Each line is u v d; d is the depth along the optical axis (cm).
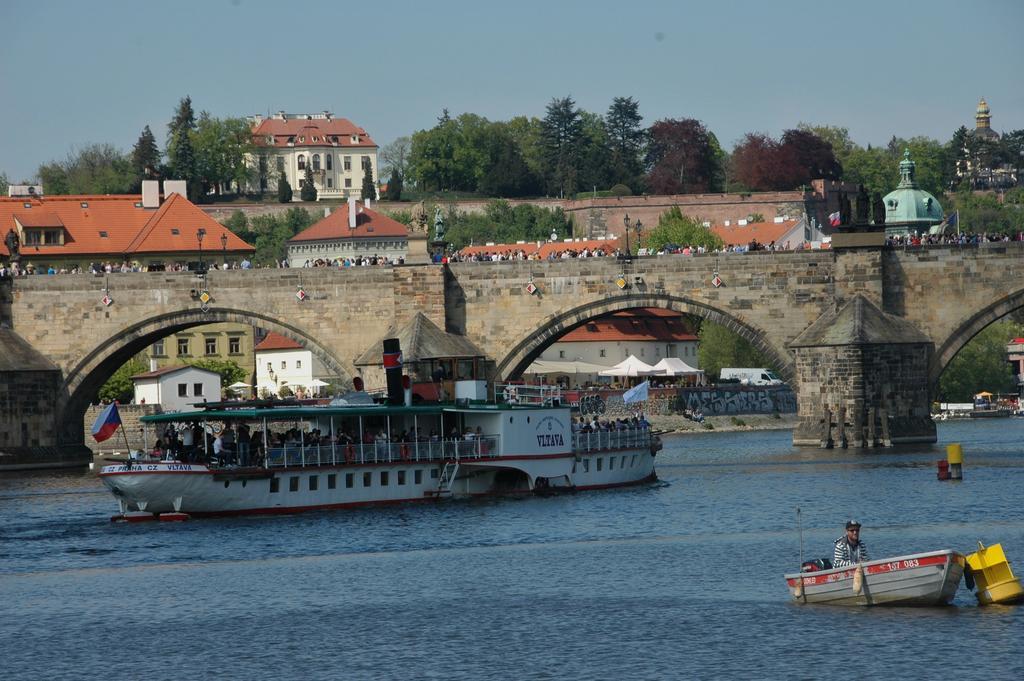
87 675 15775
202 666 15962
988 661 14962
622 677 14988
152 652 16562
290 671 15662
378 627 17325
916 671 14775
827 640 15838
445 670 15475
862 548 17588
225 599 18975
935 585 16712
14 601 19200
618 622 17075
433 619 17588
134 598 19175
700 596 18200
